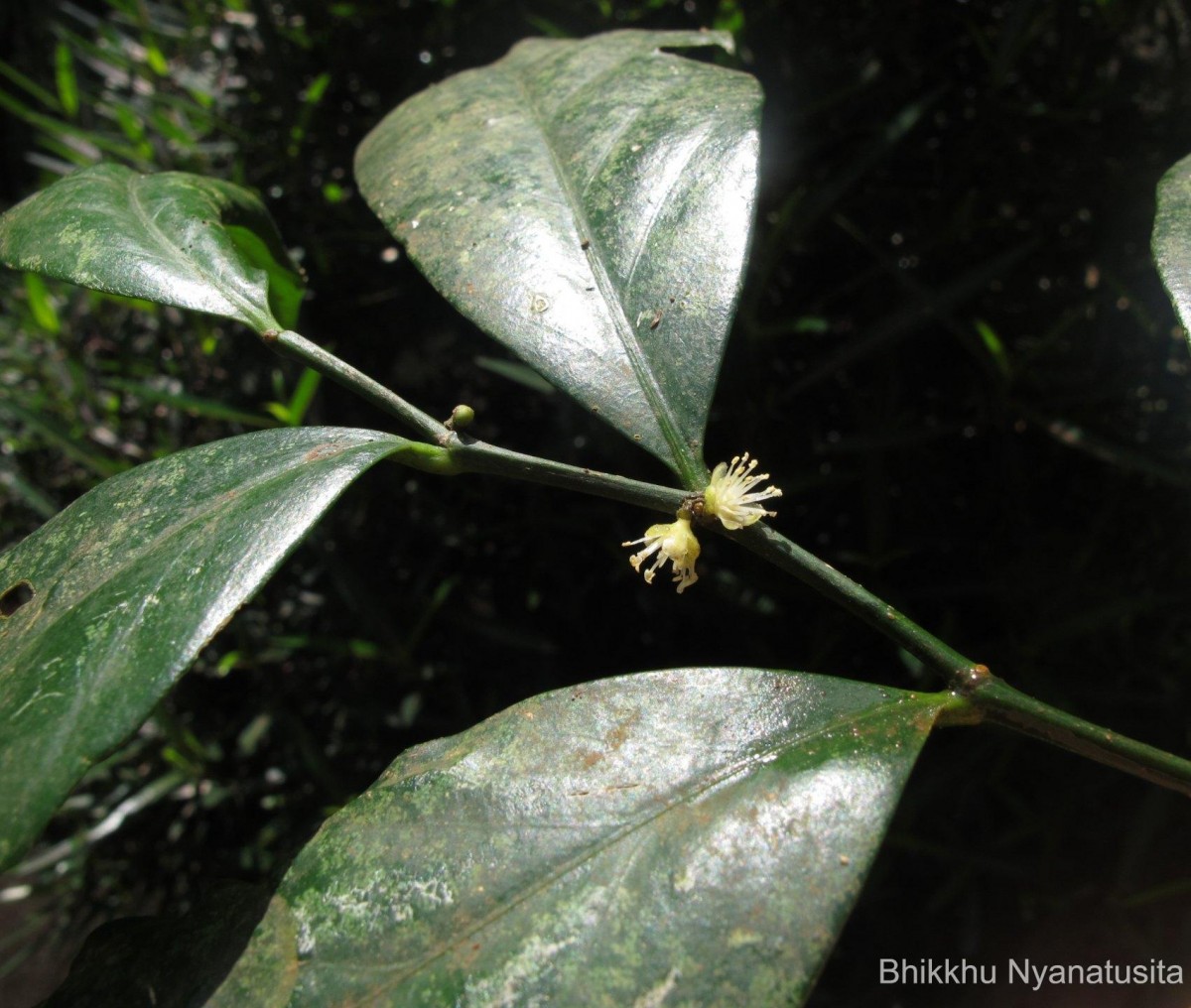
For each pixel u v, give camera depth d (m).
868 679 0.25
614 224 0.15
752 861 0.11
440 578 0.28
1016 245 0.25
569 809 0.11
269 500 0.12
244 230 0.18
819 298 0.26
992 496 0.26
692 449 0.13
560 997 0.10
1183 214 0.15
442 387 0.28
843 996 0.27
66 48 0.29
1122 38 0.26
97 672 0.11
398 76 0.27
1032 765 0.26
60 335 0.30
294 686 0.28
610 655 0.27
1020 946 0.27
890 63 0.25
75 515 0.13
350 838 0.12
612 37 0.20
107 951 0.12
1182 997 0.25
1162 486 0.26
